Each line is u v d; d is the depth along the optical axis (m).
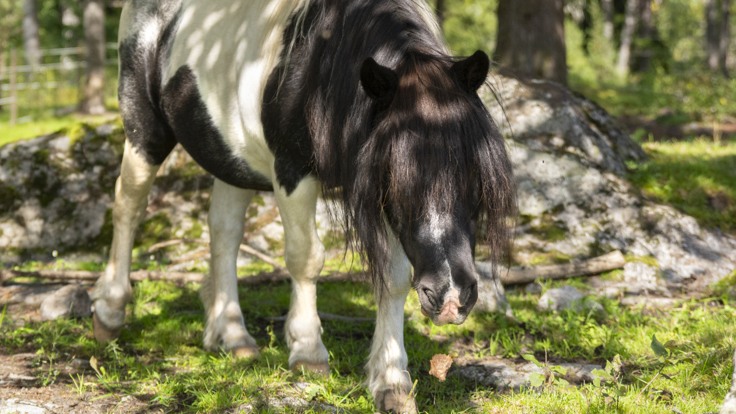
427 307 3.82
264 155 5.25
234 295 6.30
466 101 4.00
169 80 5.85
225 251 6.32
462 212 3.86
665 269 8.46
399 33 4.38
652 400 4.99
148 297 7.73
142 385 5.41
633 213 9.08
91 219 9.86
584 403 4.86
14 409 4.87
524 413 4.84
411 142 3.84
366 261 4.27
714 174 10.27
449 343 6.51
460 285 3.78
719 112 19.45
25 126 20.67
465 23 26.23
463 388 5.38
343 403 5.01
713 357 5.57
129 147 6.36
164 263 9.25
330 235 8.83
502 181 3.92
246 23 5.34
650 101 23.78
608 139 10.45
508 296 7.86
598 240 8.82
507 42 12.02
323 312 7.33
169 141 6.37
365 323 7.07
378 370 4.96
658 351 5.04
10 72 23.88
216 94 5.48
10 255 9.59
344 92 4.40
